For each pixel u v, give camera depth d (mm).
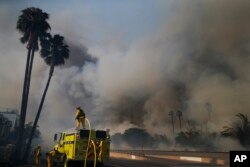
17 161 35062
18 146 37406
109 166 27516
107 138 21406
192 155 44125
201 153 46344
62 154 22750
